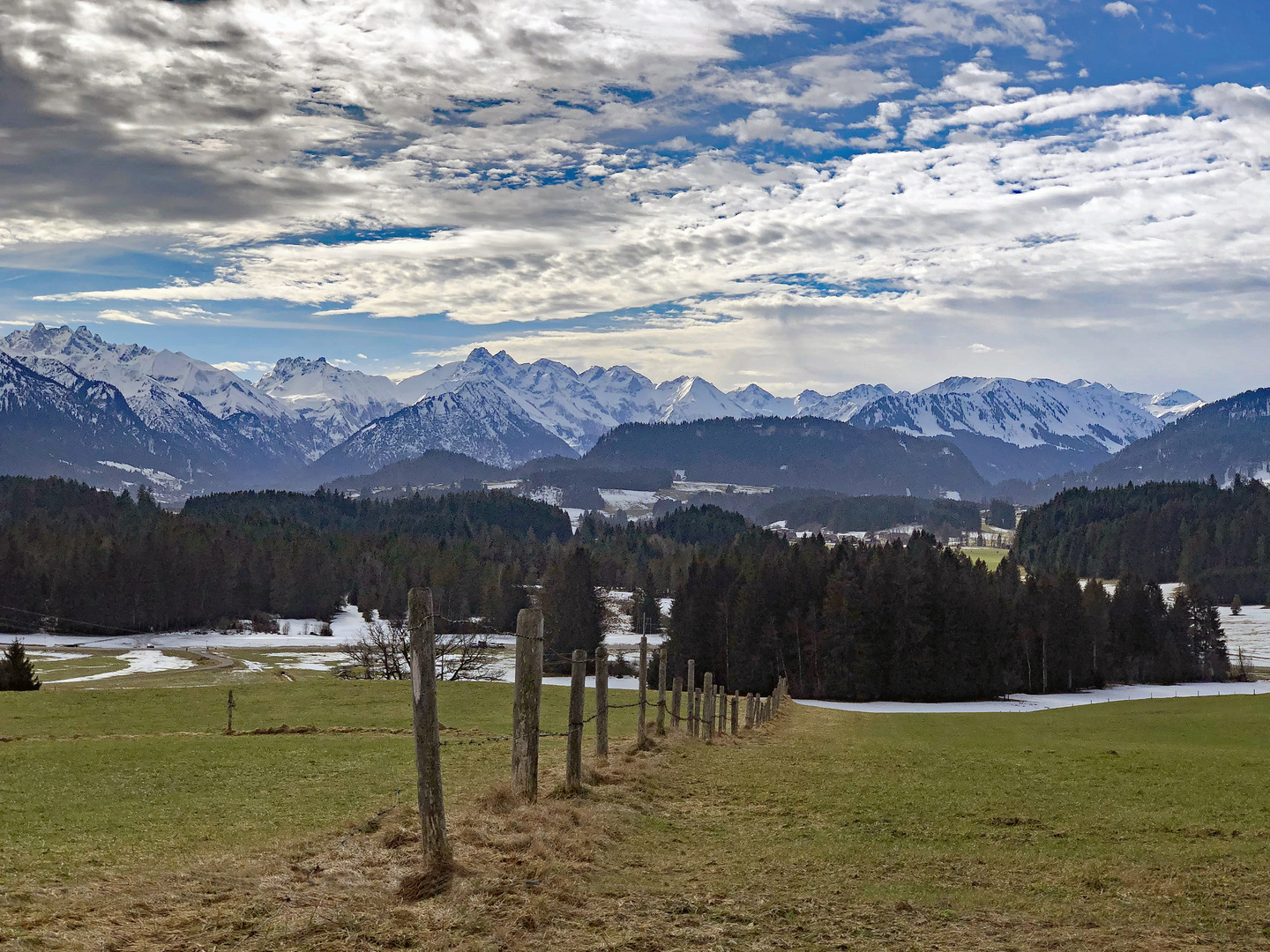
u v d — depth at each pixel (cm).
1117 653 13462
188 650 12950
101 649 13062
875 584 11556
